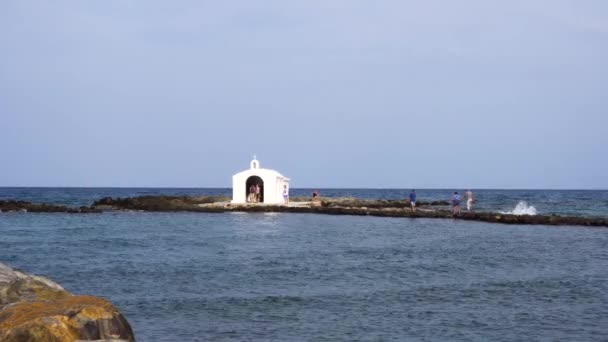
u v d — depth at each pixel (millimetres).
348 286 23531
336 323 17828
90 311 11828
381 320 18234
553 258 32438
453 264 29828
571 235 45969
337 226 53438
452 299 21281
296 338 16266
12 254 32406
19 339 10844
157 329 17000
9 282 14750
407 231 48688
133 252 33438
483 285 24031
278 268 27766
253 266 28312
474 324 17875
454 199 65062
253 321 17953
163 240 40062
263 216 65688
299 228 50875
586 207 89938
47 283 15219
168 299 20719
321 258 31469
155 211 73875
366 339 16266
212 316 18484
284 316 18578
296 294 21812
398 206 87312
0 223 55438
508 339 16375
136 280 24359
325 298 21172
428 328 17391
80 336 11297
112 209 75250
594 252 35312
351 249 35719
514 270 28094
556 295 22141
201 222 57188
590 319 18547
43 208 73062
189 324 17547
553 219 56344
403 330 17172
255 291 22281
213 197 92938
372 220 61219
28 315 11523
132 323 17594
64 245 36781
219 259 30641
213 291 22203
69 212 71938
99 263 29031
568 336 16672
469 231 49062
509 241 41125
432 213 65500
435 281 24891
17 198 134000
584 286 24000
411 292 22438
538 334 16875
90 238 41219
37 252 33312
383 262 30234
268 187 76875
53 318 11227
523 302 20859
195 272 26391
